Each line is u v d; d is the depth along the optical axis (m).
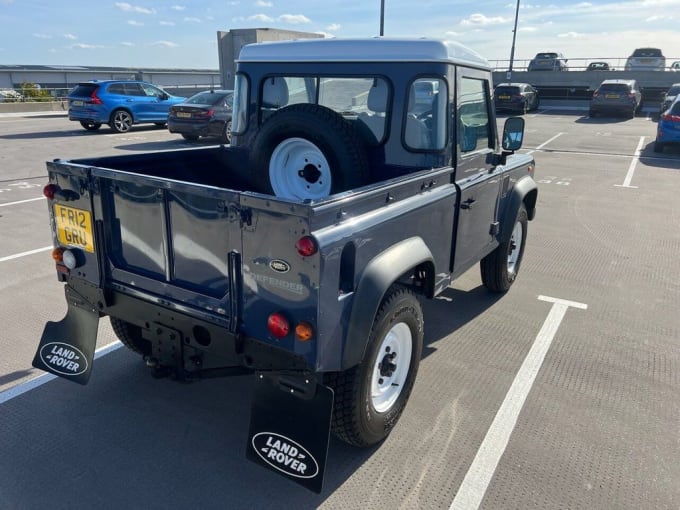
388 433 3.13
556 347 4.25
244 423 3.28
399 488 2.76
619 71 31.89
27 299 4.95
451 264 3.72
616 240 7.16
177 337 2.79
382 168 3.69
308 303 2.28
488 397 3.55
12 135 16.94
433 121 3.45
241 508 2.62
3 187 9.59
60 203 3.07
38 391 3.55
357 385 2.69
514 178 4.81
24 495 2.67
